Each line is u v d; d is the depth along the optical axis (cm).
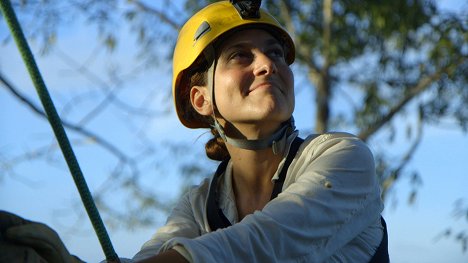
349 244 473
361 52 1623
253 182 523
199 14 545
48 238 377
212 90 526
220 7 536
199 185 550
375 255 485
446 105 1526
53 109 405
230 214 524
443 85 1527
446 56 1513
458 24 1508
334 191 450
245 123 512
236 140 518
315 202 441
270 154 515
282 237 427
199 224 536
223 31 518
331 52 1617
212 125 561
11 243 370
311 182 451
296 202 438
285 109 507
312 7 1667
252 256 420
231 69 515
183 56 548
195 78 549
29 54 402
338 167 461
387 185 1484
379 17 1512
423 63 1557
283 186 498
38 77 404
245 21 520
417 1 1506
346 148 472
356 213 461
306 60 1666
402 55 1567
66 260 383
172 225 542
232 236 420
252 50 518
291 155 505
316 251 443
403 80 1603
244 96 511
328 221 445
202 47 527
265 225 427
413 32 1545
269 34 528
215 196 531
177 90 566
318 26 1667
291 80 515
